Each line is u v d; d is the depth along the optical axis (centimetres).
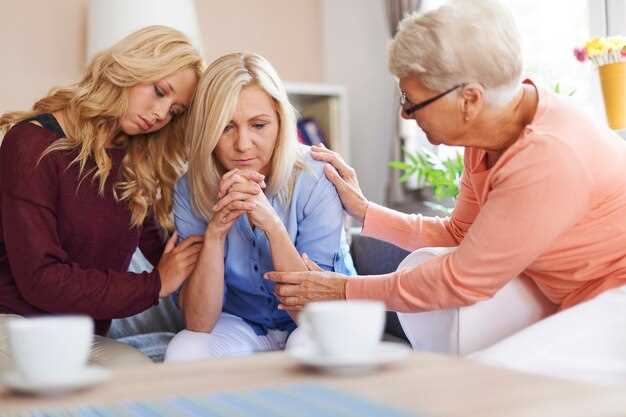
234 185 165
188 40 181
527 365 118
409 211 347
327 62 416
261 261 177
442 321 145
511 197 133
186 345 167
